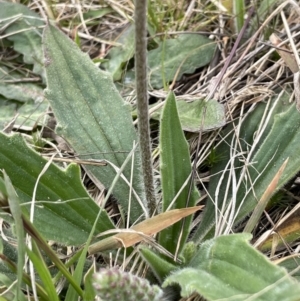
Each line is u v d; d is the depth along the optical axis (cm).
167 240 23
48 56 27
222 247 19
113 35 37
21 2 39
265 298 16
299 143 25
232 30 35
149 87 33
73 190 23
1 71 34
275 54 33
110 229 23
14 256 23
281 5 32
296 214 24
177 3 37
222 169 27
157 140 30
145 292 18
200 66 33
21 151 23
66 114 26
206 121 27
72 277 20
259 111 29
